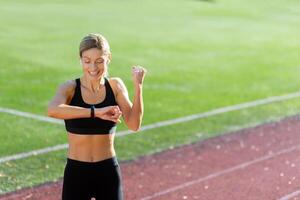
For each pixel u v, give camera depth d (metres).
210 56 38.94
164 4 61.41
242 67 36.03
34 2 57.97
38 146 20.08
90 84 10.48
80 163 10.53
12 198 15.72
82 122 10.34
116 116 10.02
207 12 58.59
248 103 27.47
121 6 58.69
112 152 10.73
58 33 43.75
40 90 28.08
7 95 26.81
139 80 10.51
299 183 17.22
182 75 32.88
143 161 18.95
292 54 41.31
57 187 16.64
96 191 10.74
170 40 43.72
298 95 29.55
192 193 16.25
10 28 44.53
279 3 66.69
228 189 16.61
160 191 16.38
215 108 26.27
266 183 17.14
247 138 21.94
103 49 10.31
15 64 33.41
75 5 57.66
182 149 20.34
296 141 21.80
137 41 42.56
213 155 19.75
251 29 51.12
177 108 25.91
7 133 21.33
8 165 18.17
